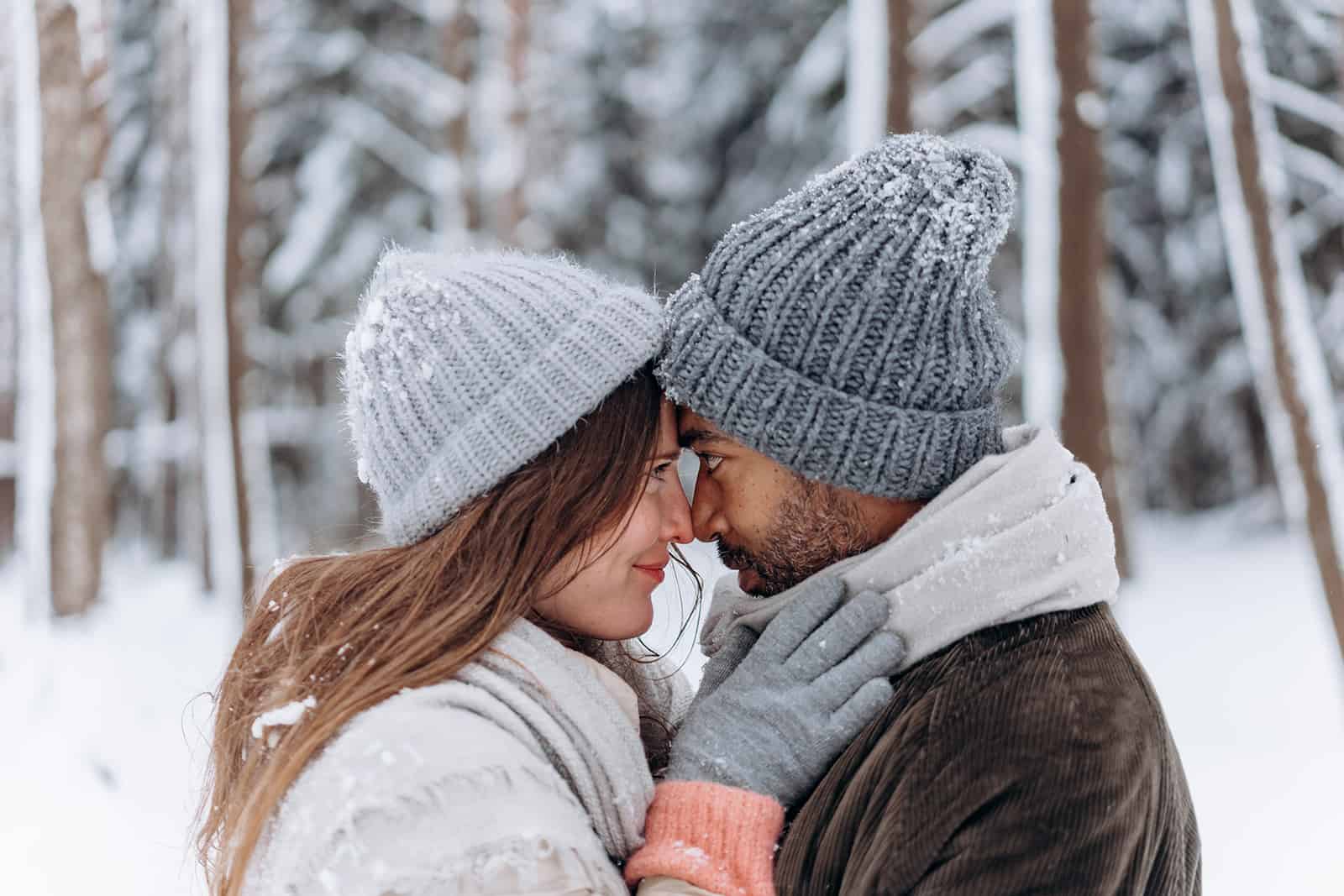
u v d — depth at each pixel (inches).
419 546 56.7
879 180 56.2
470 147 454.6
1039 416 272.1
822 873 52.2
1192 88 581.9
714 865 52.2
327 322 579.2
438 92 513.7
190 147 494.6
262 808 50.1
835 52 536.4
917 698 53.7
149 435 616.7
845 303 55.5
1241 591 410.9
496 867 46.1
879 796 51.8
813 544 59.8
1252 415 587.8
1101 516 57.2
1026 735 50.3
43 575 318.0
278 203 573.9
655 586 61.4
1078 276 281.7
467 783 47.8
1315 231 536.4
